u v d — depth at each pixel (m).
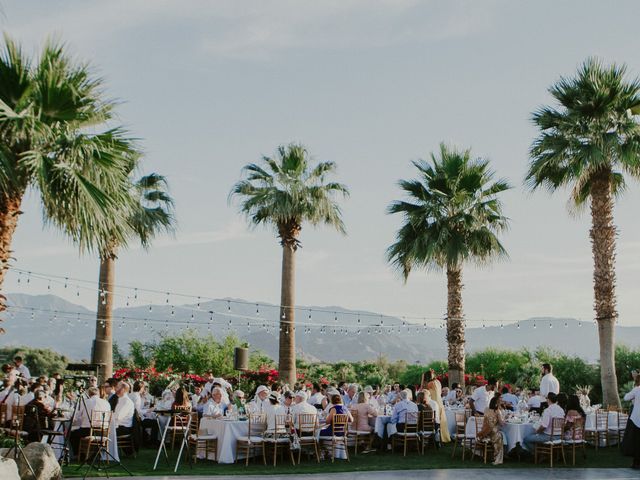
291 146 24.30
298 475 12.38
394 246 23.67
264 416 14.36
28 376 16.45
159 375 23.77
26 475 10.32
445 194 22.66
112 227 11.55
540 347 30.23
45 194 10.66
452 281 22.91
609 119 19.86
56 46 11.31
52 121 11.34
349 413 14.92
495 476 12.47
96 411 13.10
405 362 38.22
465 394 21.64
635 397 13.70
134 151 12.03
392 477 12.24
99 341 21.97
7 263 10.59
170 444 16.38
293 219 23.67
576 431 14.23
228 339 30.92
